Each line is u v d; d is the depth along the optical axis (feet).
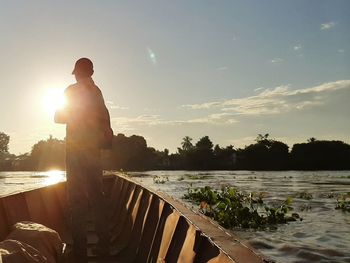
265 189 58.03
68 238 13.79
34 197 12.28
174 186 65.77
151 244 8.74
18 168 384.06
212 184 72.79
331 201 39.14
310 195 44.45
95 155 9.82
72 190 9.75
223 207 27.25
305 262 16.53
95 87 10.08
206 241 5.09
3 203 9.17
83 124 9.77
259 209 32.65
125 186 19.74
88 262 9.91
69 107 9.82
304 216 29.19
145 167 292.40
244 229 24.43
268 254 17.97
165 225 8.18
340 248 18.76
